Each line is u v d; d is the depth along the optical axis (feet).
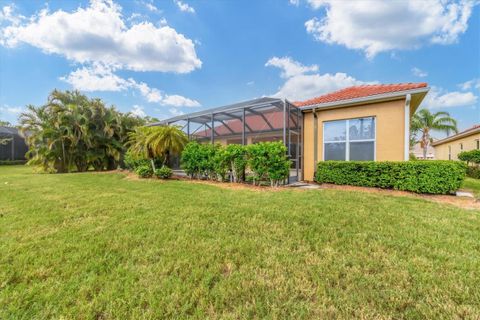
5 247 10.06
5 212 15.58
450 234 11.64
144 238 11.11
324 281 7.61
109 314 6.21
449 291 7.05
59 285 7.39
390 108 26.76
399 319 6.00
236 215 14.75
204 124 45.65
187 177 35.94
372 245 10.34
